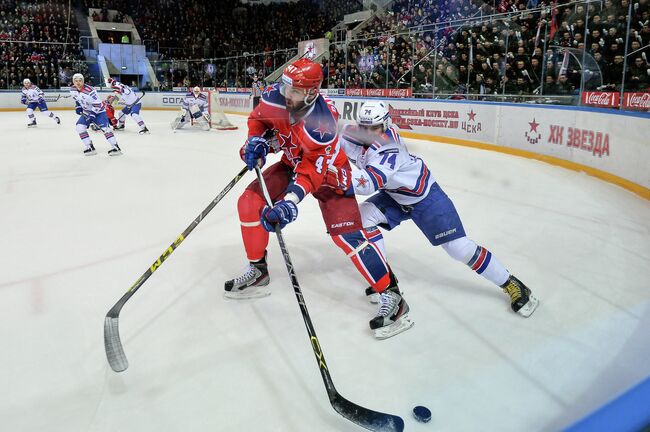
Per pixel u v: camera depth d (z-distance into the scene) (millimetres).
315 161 2002
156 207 4430
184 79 10852
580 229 3629
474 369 1887
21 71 11617
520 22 7062
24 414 1678
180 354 2031
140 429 1594
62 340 2154
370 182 2074
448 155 6910
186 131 10953
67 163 6680
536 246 3273
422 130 8266
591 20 6102
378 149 2129
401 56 7547
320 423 1611
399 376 1859
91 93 7082
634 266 2904
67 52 11273
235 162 6941
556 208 4219
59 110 15602
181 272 2891
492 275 2332
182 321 2307
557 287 2629
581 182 5312
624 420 677
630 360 1901
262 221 1991
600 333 2131
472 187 5055
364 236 2158
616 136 5125
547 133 6559
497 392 1735
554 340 2084
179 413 1666
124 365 1857
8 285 2717
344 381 1832
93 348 2096
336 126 1977
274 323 2287
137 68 10180
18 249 3297
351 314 2381
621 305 2395
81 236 3580
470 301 2498
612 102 5770
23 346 2104
